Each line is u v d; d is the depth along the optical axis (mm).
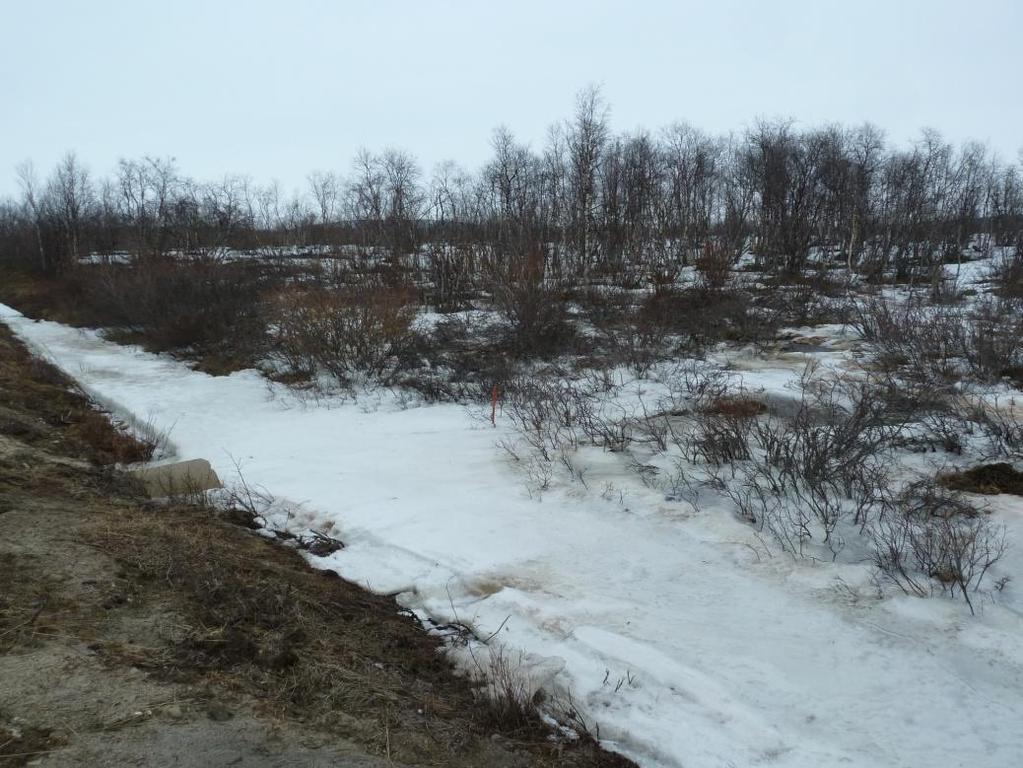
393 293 14398
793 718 3705
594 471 7293
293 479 7707
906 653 4168
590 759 3521
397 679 4051
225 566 5082
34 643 3604
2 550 4684
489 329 14539
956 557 4801
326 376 13211
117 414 11680
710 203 36281
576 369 12383
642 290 18812
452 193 35750
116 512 6066
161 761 2865
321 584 5289
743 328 14922
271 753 3061
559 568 5430
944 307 15742
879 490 6168
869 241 29516
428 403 11234
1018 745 3438
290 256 28688
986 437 7375
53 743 2869
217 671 3678
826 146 33219
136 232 32250
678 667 4090
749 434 7695
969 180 35000
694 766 3400
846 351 13141
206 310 17062
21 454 7512
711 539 5672
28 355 17109
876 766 3354
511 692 3838
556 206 26922
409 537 6062
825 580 4949
